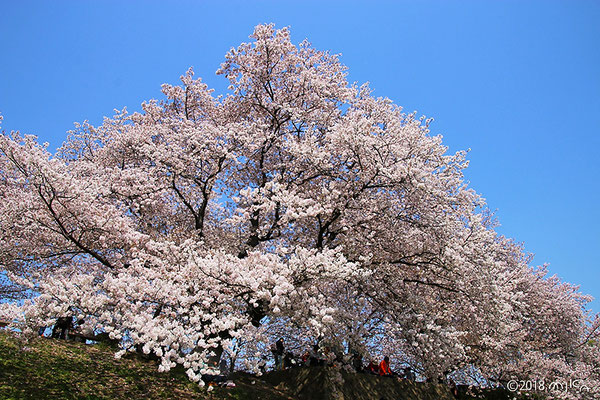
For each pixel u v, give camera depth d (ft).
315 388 37.14
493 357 55.01
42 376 25.91
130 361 33.42
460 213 44.83
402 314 39.91
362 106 56.54
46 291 26.02
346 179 43.24
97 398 24.99
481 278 39.65
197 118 60.34
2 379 24.03
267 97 54.54
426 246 42.09
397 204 43.45
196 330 28.50
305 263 31.14
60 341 34.83
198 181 46.52
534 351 60.59
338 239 43.39
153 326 25.68
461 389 58.44
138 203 47.26
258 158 50.01
